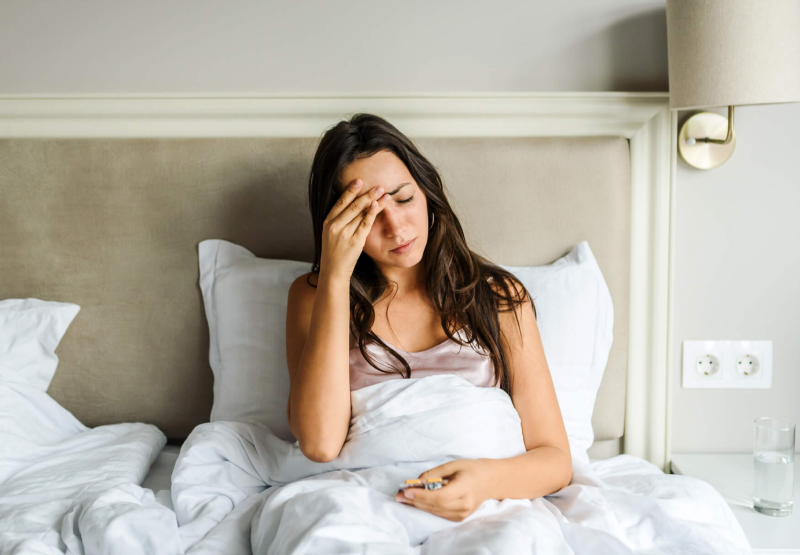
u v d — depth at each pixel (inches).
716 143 52.8
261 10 53.7
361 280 44.3
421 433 37.1
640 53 53.6
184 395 53.5
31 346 49.9
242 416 49.2
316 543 28.7
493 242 53.2
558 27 53.6
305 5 53.6
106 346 53.2
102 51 54.0
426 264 44.5
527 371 42.4
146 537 31.9
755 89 44.7
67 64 54.1
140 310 53.1
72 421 51.0
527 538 30.0
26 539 31.9
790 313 54.9
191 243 53.0
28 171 52.1
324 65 54.2
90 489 38.9
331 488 32.6
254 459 42.3
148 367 53.3
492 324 42.4
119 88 54.3
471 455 37.2
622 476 44.2
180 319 53.1
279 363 49.5
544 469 37.7
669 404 54.5
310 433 37.8
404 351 42.2
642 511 36.4
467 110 52.7
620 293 53.4
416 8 53.6
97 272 52.9
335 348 38.6
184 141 52.6
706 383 55.4
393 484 35.5
